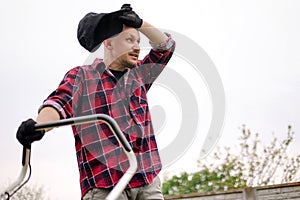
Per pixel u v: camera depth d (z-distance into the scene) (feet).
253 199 20.27
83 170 8.66
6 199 7.26
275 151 30.17
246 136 29.84
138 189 8.59
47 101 8.14
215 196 20.76
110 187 8.42
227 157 29.48
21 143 7.26
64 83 8.58
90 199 8.52
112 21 9.04
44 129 7.34
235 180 29.19
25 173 7.39
